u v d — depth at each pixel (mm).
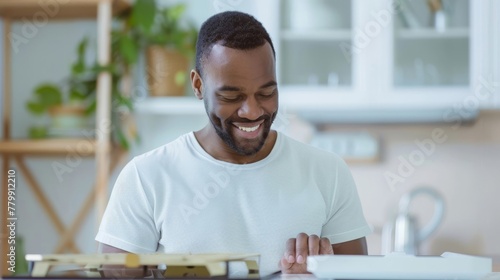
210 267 1142
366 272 1126
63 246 3764
